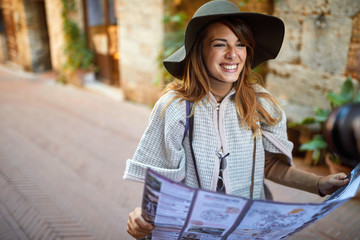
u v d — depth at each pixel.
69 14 7.86
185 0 5.55
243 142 1.31
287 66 4.35
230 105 1.31
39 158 4.38
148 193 1.04
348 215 2.88
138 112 6.05
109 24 7.28
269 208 1.02
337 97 3.35
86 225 2.99
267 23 1.27
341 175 1.33
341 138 2.78
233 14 1.17
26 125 5.62
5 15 10.58
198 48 1.26
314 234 2.70
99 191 3.54
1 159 4.39
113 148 4.60
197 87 1.29
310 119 3.59
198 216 1.07
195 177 1.30
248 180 1.35
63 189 3.60
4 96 7.54
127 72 6.55
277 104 1.37
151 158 1.31
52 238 2.83
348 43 3.65
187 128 1.28
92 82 8.09
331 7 3.71
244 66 1.33
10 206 3.32
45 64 10.20
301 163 3.85
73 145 4.74
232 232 1.17
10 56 11.17
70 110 6.35
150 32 5.76
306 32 4.03
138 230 1.21
